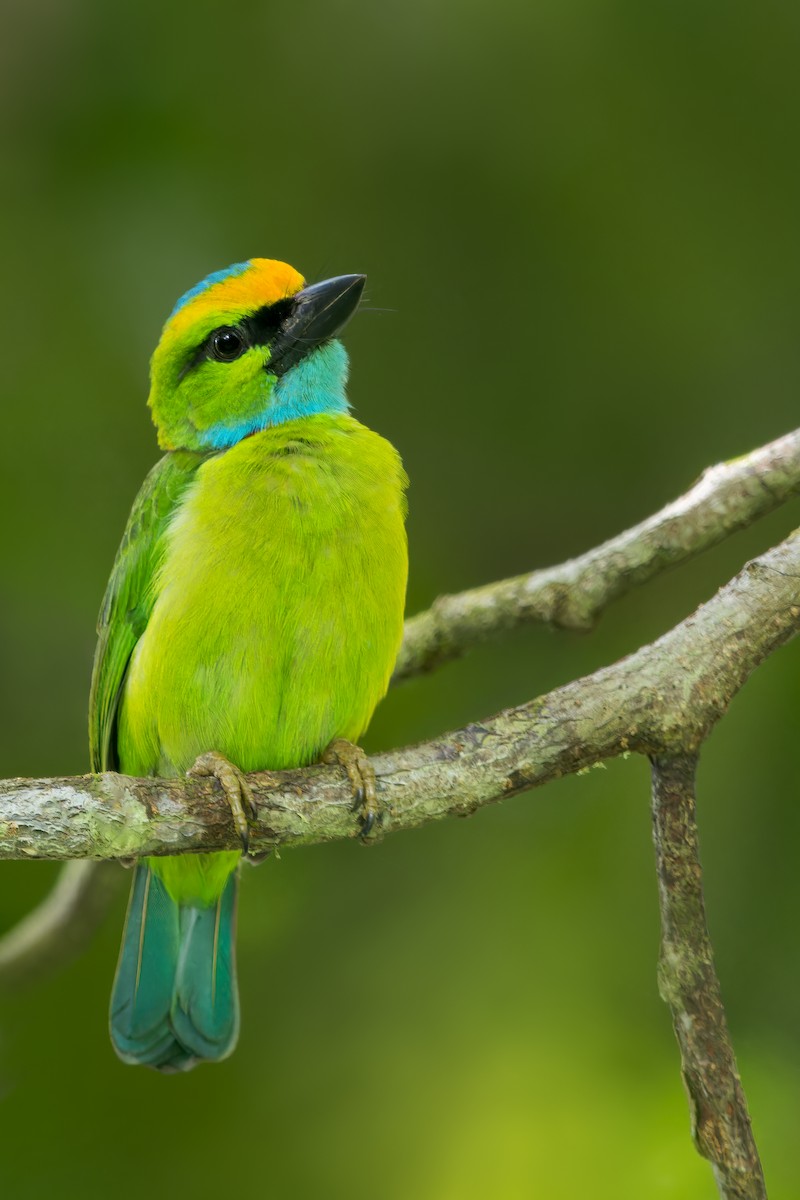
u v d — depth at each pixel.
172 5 12.63
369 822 7.82
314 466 9.12
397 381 13.20
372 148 12.84
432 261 13.05
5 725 11.92
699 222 12.51
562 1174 9.47
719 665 7.71
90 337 12.05
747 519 9.87
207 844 7.84
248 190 12.70
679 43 12.35
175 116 12.59
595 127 12.52
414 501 13.09
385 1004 10.53
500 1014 10.17
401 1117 9.98
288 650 8.91
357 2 12.64
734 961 10.36
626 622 11.88
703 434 12.77
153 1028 10.08
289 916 11.38
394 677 10.92
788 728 10.59
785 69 12.34
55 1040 11.08
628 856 10.50
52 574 11.73
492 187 12.80
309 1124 10.27
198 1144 10.55
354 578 8.95
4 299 12.04
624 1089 9.73
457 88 12.65
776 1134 9.55
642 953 10.20
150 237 12.29
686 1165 9.29
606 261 12.68
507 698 11.85
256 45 12.70
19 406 11.88
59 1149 10.63
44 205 12.34
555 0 12.34
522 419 13.14
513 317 13.03
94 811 7.62
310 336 10.02
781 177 12.44
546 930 10.39
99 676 9.90
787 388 12.54
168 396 10.23
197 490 9.30
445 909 10.77
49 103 12.52
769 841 10.48
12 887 11.65
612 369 12.95
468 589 13.07
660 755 7.67
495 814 11.02
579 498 13.16
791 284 12.45
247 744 9.09
